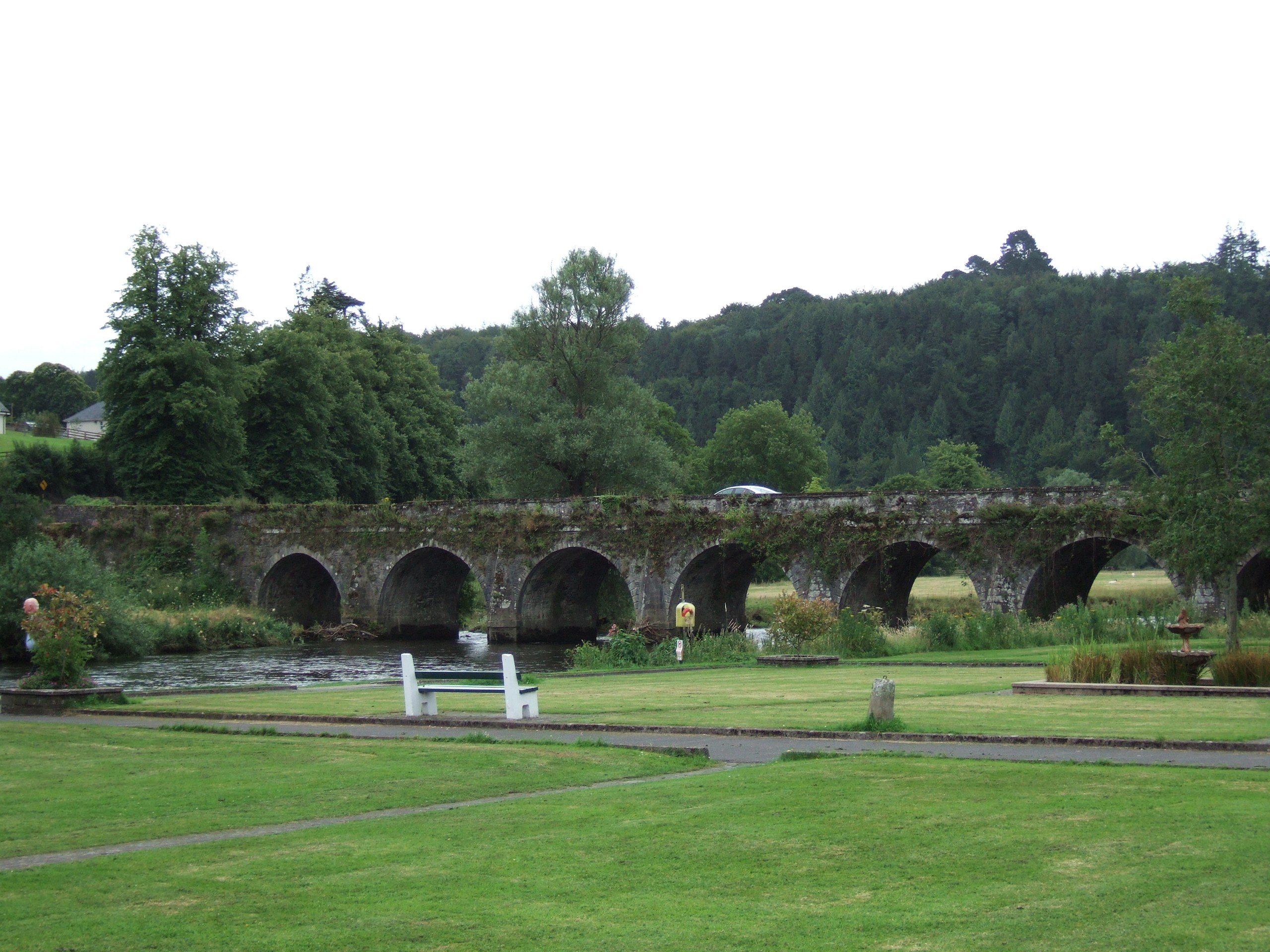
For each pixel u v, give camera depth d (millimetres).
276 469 78500
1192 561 29719
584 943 8820
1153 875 10062
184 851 11648
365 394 87938
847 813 12664
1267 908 9133
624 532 57844
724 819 12555
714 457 119562
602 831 12156
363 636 63438
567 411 73688
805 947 8664
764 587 108000
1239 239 153750
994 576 48844
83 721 22578
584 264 74500
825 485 126188
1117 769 14930
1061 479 133125
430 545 62656
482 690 21594
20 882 10578
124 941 8953
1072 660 26844
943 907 9438
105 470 89875
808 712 21891
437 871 10789
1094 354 163875
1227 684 24344
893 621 55906
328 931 9148
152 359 69938
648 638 46156
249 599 66438
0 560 56188
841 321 194500
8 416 128625
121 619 51188
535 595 61688
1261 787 13555
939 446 136500
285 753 17797
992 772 14852
